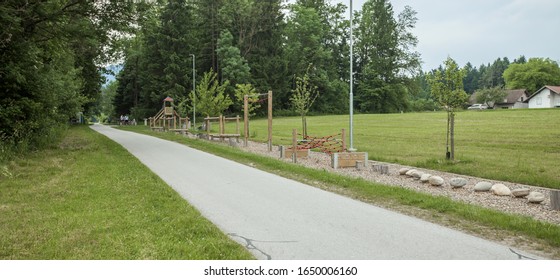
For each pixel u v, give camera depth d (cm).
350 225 673
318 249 561
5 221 643
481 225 678
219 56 6706
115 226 620
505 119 3834
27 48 1598
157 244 547
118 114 7925
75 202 771
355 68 9350
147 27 2150
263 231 638
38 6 1606
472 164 1405
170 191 886
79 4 1833
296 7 8162
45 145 1834
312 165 1495
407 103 8938
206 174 1183
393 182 1126
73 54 2598
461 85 1431
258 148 2119
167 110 3884
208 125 2797
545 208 821
